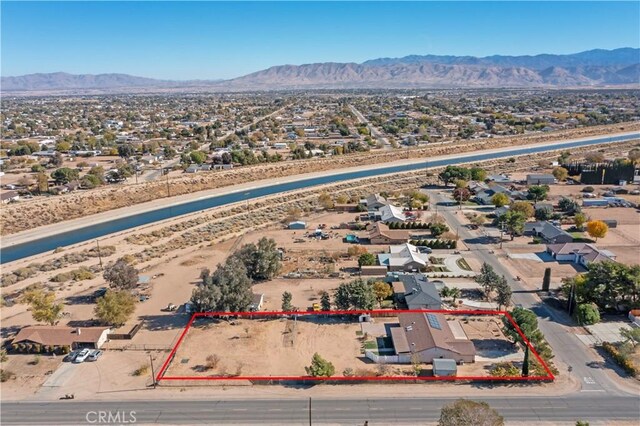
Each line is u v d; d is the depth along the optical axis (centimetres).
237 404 6456
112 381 7031
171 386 6862
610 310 8675
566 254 11181
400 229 13475
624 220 14125
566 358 7325
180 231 14112
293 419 6147
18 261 11862
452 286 9862
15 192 16762
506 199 15250
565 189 17800
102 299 8475
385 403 6412
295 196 17762
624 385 6694
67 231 14375
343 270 10812
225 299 8681
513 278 10225
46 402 6594
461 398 6462
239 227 14388
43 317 8375
